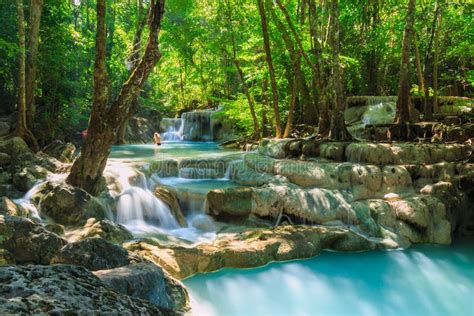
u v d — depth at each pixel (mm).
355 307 5883
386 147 10055
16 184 9117
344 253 7898
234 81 28516
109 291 2213
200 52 26938
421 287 6598
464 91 21000
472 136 11352
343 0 18562
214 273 6742
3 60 13906
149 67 8367
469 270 7285
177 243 7633
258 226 8656
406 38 12641
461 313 5766
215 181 10859
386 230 8500
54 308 1758
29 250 5191
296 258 7480
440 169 9820
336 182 9414
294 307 5809
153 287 3527
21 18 12203
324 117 12641
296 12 17656
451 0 17312
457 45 19094
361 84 20188
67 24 18234
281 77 17078
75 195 7867
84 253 4418
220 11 15938
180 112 28047
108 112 8430
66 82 16078
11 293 1855
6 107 16953
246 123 18984
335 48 11461
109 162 10938
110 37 25062
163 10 8109
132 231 8164
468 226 9508
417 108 15391
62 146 12812
